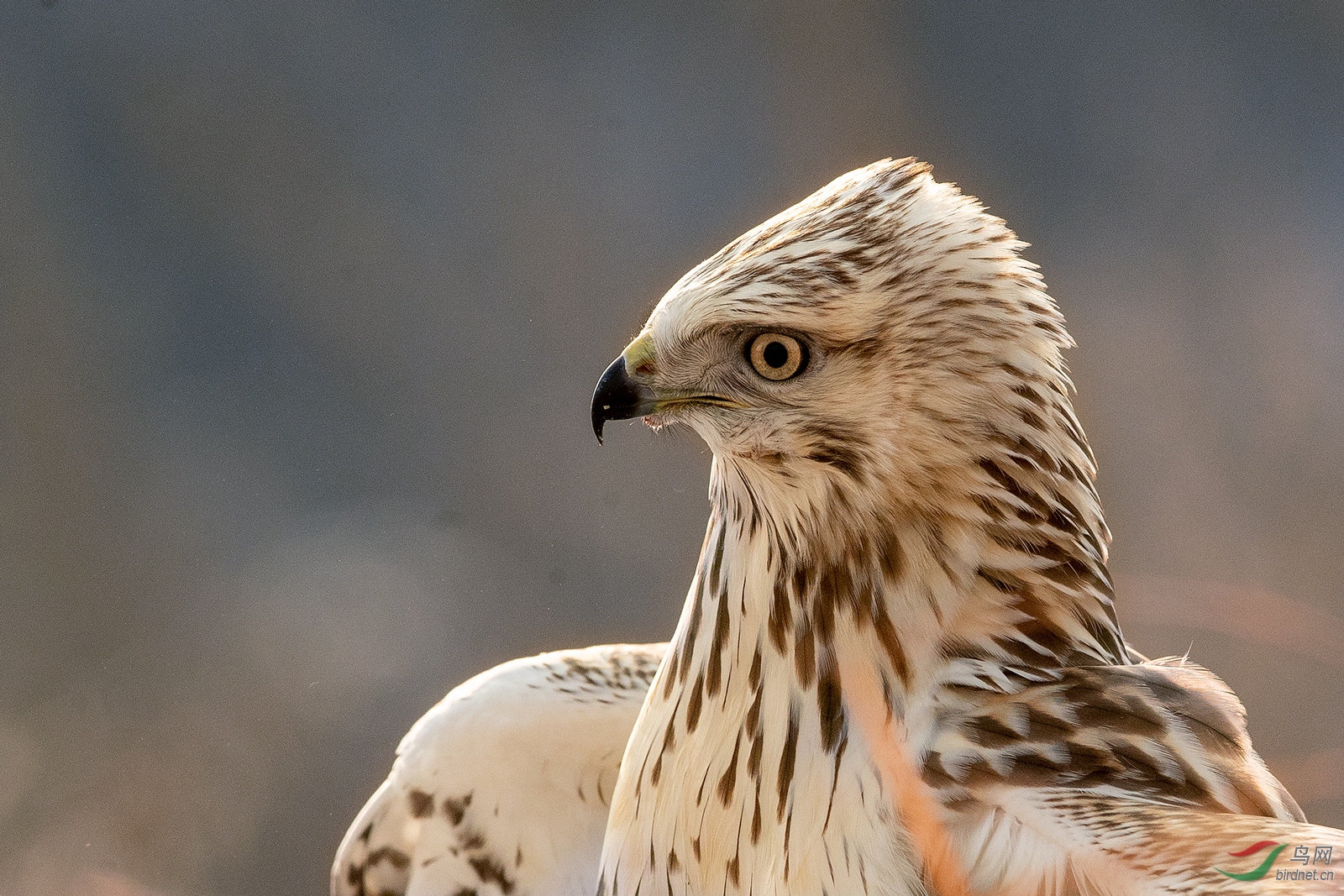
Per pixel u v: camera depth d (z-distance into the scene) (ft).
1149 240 33.17
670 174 34.09
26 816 25.98
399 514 31.35
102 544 30.71
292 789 27.63
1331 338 31.48
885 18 33.68
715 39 34.27
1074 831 15.55
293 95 33.42
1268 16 33.63
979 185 33.83
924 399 15.71
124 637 30.04
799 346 15.72
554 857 16.16
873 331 15.71
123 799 26.76
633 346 15.80
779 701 15.75
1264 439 30.22
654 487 30.30
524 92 34.17
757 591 15.78
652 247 33.78
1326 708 21.88
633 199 33.94
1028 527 15.72
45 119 32.58
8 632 29.84
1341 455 29.55
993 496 15.72
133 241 32.65
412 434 32.24
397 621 29.63
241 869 26.45
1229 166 33.42
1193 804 15.60
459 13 34.17
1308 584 26.84
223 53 33.37
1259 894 15.43
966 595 15.72
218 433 32.04
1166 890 15.47
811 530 15.75
